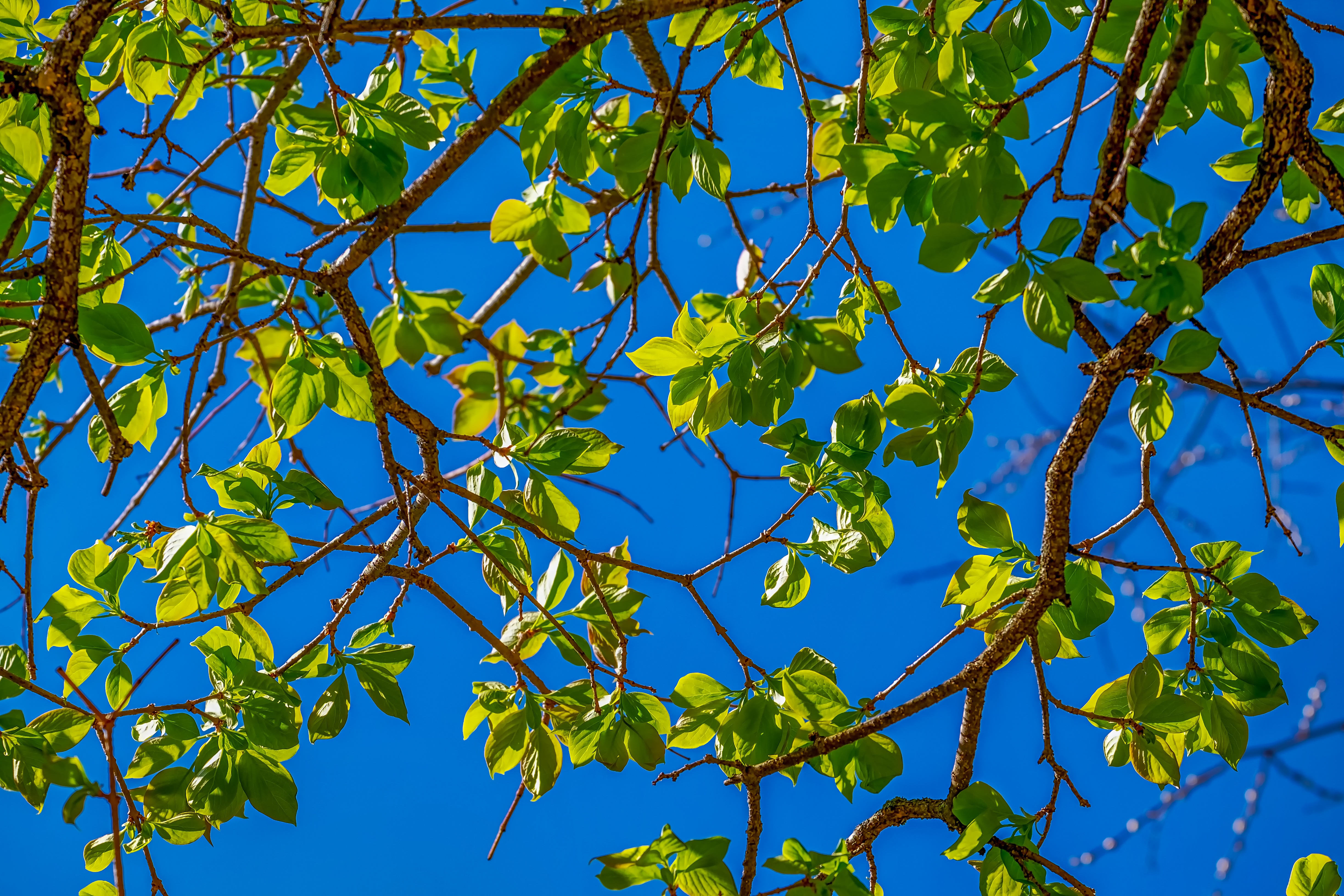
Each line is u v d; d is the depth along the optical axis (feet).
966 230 10.37
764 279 11.56
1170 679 11.15
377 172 10.82
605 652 11.42
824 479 11.27
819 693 11.27
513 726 11.11
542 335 10.39
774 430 11.25
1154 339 10.65
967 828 11.00
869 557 11.26
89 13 10.09
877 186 10.62
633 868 10.89
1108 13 11.09
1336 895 11.18
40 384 10.18
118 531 11.07
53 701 10.51
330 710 11.10
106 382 11.94
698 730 11.35
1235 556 11.17
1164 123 11.34
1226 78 11.03
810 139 11.14
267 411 10.89
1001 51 10.86
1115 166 10.47
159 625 10.97
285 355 11.00
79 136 10.13
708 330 11.12
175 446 11.88
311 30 10.34
